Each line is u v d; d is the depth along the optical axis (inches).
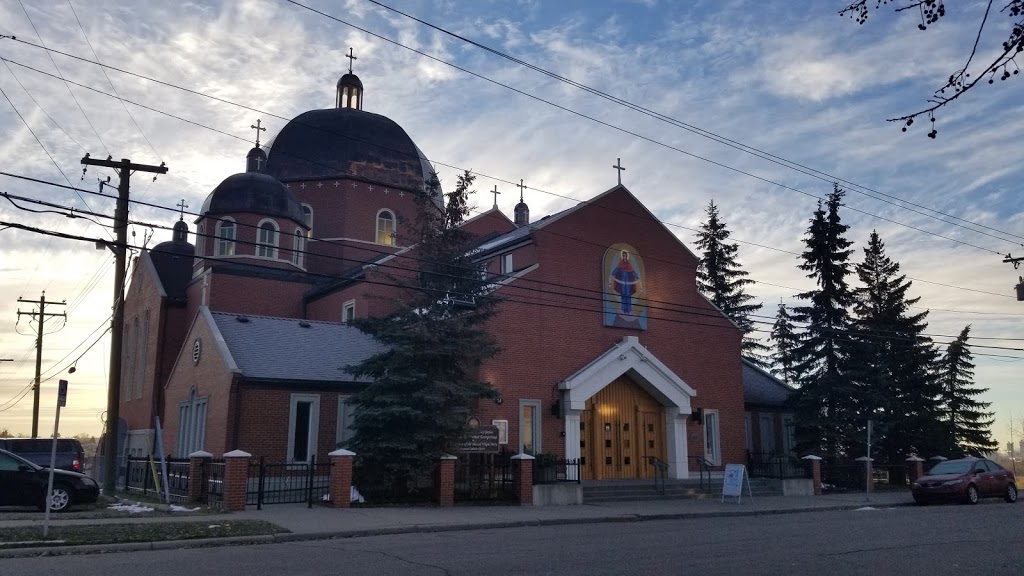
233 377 956.6
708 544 544.4
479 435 950.4
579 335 1136.8
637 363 1152.2
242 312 1368.1
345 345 1136.2
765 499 1024.9
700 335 1275.8
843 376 1318.9
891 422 1353.3
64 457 981.2
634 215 1239.5
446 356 881.5
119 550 516.7
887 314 1491.1
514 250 1187.9
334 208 1569.9
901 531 631.2
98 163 896.3
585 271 1167.6
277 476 946.7
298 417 1006.4
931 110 271.9
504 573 417.7
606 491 968.9
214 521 641.6
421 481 895.7
